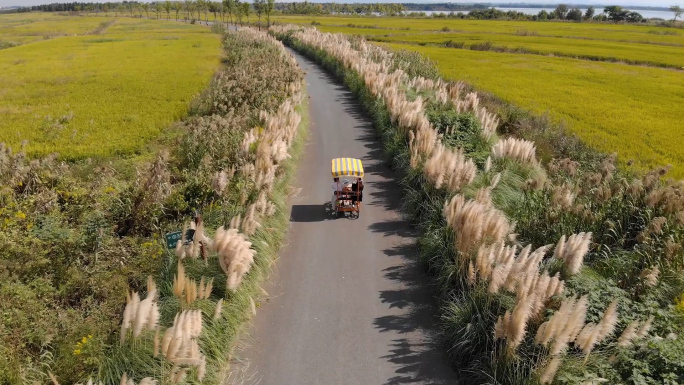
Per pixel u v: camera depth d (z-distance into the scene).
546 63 53.28
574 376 7.39
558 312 7.20
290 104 23.31
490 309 8.96
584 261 11.40
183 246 9.75
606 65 53.25
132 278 10.62
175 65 45.28
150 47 62.25
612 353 8.05
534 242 11.91
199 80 37.00
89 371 7.87
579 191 13.39
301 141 21.03
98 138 22.03
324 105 29.19
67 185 15.43
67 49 60.88
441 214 12.70
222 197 13.25
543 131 23.41
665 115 30.02
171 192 14.45
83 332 8.73
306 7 187.38
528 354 8.08
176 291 8.46
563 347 7.35
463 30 99.00
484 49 66.88
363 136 22.95
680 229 11.37
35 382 7.56
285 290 10.98
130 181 16.56
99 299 10.06
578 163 16.80
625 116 29.48
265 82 28.20
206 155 16.61
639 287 9.64
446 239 11.53
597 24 134.12
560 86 39.31
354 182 14.80
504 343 8.13
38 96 31.45
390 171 18.42
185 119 26.25
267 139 16.64
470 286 9.76
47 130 23.08
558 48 67.25
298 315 10.14
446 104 23.55
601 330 7.28
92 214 13.11
